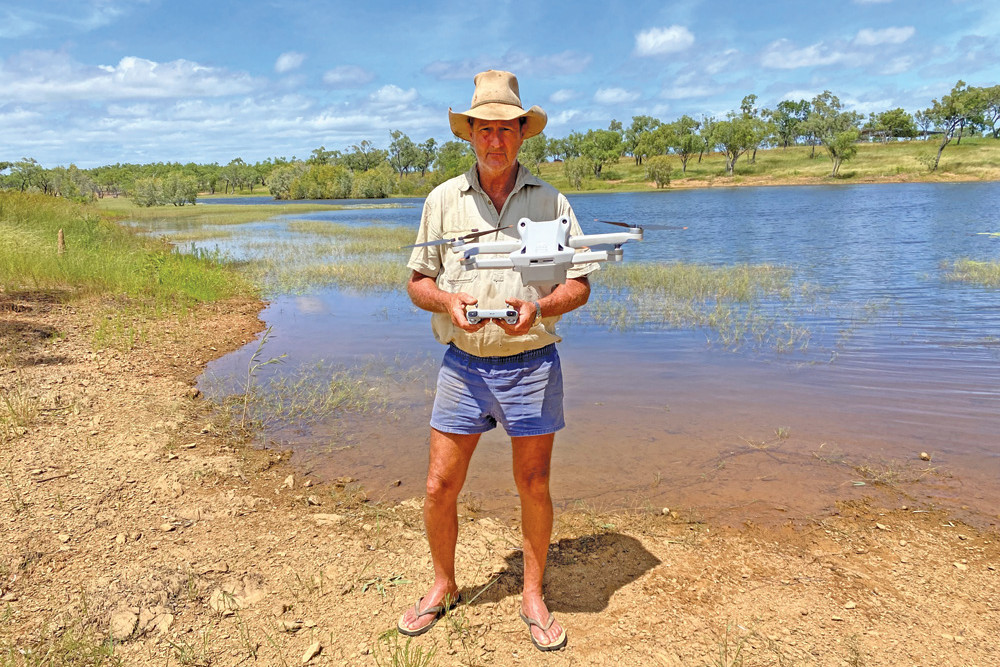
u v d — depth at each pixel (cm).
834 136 10438
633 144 13800
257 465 436
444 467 257
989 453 441
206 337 820
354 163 15912
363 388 604
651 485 402
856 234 2339
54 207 2112
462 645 253
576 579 301
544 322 244
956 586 291
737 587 292
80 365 646
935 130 14050
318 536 338
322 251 1970
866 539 335
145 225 3506
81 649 244
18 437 452
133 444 453
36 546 315
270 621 268
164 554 315
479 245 210
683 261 1641
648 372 652
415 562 312
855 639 254
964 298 1040
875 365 661
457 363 251
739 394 576
